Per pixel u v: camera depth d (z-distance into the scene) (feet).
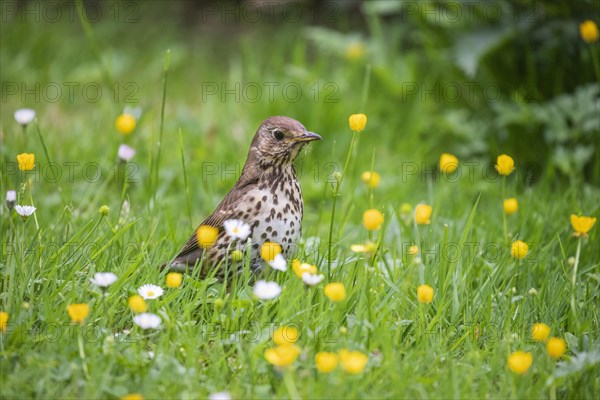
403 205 36.27
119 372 23.65
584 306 28.43
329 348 24.84
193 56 61.11
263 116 48.26
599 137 41.52
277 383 23.68
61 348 24.21
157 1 65.31
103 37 60.90
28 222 32.37
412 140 46.65
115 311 26.48
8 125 43.73
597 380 24.13
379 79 50.93
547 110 42.04
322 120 47.16
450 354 25.67
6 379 22.99
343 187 41.55
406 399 22.74
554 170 42.14
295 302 26.45
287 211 29.78
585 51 43.16
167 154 43.62
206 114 49.73
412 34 51.21
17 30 59.26
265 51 60.80
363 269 27.73
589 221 28.22
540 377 24.06
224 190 42.09
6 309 25.86
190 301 27.09
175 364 23.32
